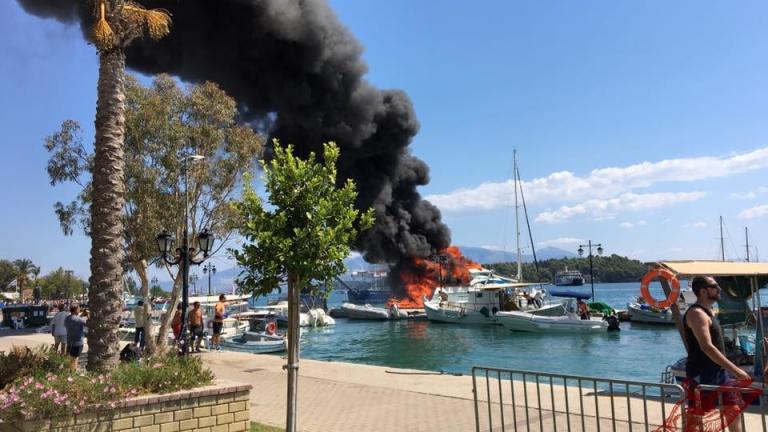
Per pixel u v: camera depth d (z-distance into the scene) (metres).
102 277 7.12
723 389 4.35
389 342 33.81
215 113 18.53
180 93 18.25
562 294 37.56
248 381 11.57
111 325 7.07
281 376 12.23
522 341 32.34
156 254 17.55
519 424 7.22
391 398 9.41
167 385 5.93
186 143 18.19
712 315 4.99
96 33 7.72
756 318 9.83
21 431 4.92
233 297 42.16
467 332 38.56
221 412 6.04
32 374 6.09
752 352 11.41
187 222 16.52
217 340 20.02
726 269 8.71
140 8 8.98
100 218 7.27
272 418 8.03
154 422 5.58
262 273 5.88
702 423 4.47
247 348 23.92
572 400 8.75
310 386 10.62
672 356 24.89
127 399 5.43
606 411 7.70
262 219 5.77
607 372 21.28
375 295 70.06
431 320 46.38
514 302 43.00
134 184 17.14
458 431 7.04
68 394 5.27
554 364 23.66
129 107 17.28
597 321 35.06
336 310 53.31
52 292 112.12
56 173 17.70
